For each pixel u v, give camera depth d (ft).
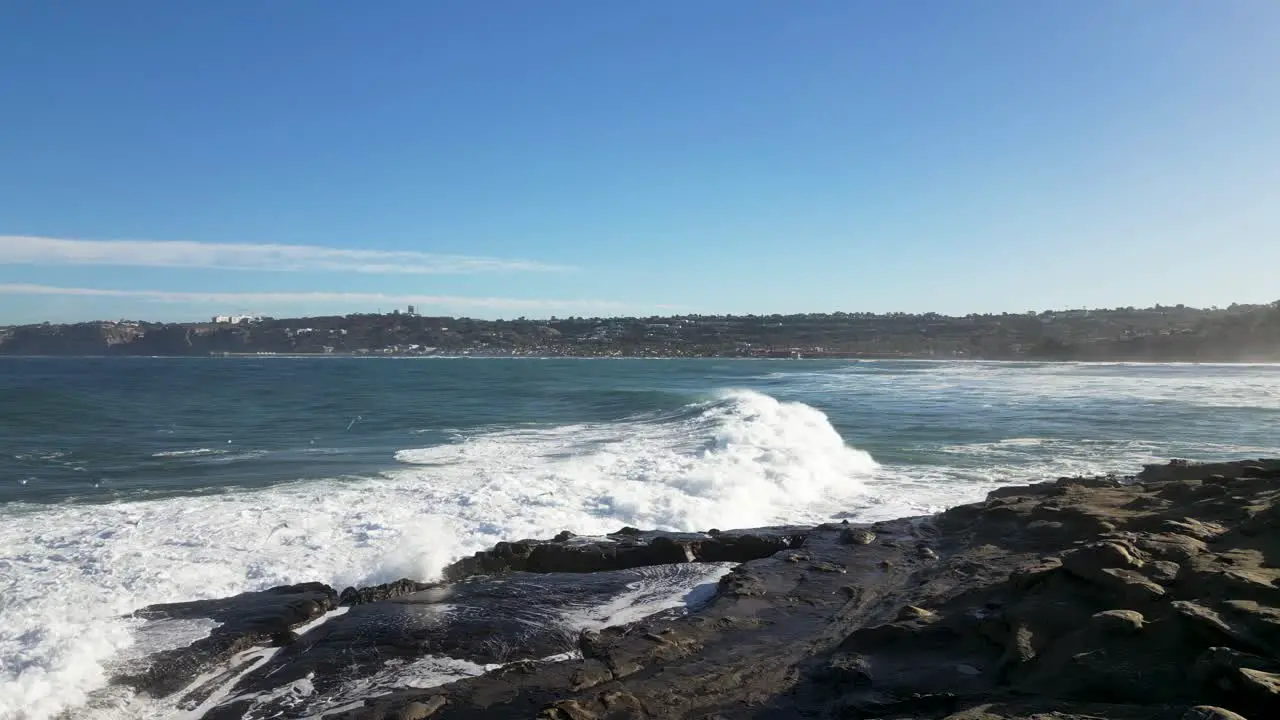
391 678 24.43
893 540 37.60
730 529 43.06
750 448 62.80
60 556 35.19
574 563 36.40
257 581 33.01
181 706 22.81
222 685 24.07
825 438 69.21
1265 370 230.68
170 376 222.89
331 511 43.88
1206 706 15.05
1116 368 258.98
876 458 66.33
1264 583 19.94
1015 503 40.11
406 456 66.33
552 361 470.80
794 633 26.04
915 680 20.98
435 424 92.94
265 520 41.68
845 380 199.21
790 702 20.86
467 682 22.95
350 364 382.83
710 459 58.95
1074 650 19.63
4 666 24.00
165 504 45.73
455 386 171.73
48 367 308.40
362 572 34.42
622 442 72.13
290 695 23.38
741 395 103.24
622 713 20.31
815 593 30.04
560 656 26.07
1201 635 18.21
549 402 122.62
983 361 383.24
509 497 47.93
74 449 71.92
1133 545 25.12
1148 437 79.20
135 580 32.27
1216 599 19.99
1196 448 71.41
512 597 31.86
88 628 26.78
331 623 28.99
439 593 32.42
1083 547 24.85
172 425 93.09
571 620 29.27
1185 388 149.28
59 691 22.76
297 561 35.32
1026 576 25.57
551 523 42.93
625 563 36.63
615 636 26.37
